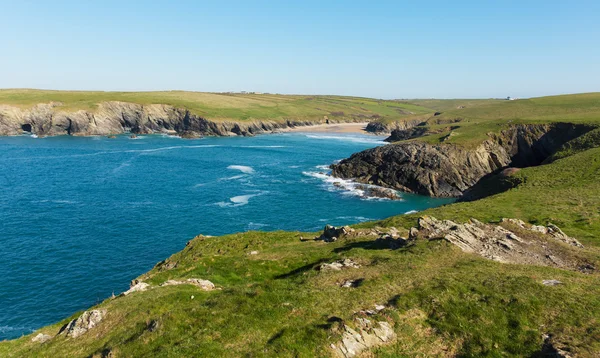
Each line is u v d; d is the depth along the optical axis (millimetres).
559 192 62531
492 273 25750
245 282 32750
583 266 29531
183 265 38188
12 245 60312
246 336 18922
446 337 19406
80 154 147125
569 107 175375
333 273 27500
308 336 18516
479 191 87875
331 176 119750
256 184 107875
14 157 135000
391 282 24922
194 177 114625
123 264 55594
